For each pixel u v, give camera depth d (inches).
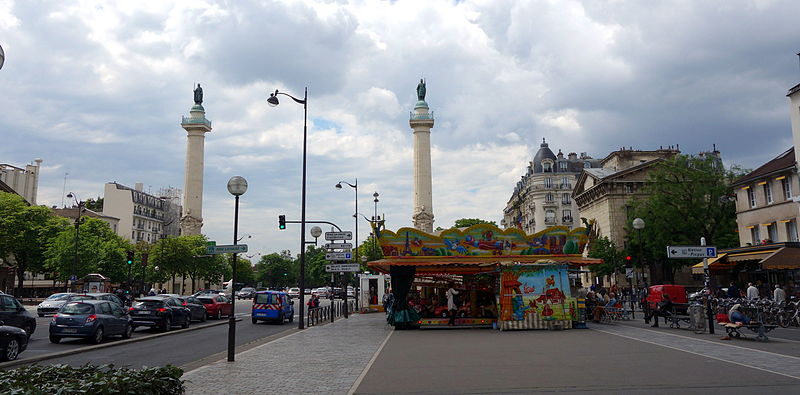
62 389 217.6
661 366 454.6
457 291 1048.2
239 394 372.5
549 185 4010.8
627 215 2278.5
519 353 571.5
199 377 446.9
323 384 408.5
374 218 2517.2
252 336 959.6
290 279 6087.6
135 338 875.4
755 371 420.2
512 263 916.0
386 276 1809.8
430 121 4077.3
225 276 4803.2
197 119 4288.9
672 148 3046.3
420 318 1010.7
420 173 4060.0
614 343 650.8
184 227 4183.1
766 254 1126.4
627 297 1813.5
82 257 2456.9
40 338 864.3
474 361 515.5
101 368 269.3
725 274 1577.3
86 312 779.4
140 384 238.2
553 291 909.8
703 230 1924.2
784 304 936.9
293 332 987.3
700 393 339.3
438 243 989.2
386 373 454.3
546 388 367.6
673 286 1154.7
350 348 663.8
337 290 3282.5
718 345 615.2
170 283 4035.4
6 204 2432.3
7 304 703.1
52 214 2731.3
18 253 2496.3
